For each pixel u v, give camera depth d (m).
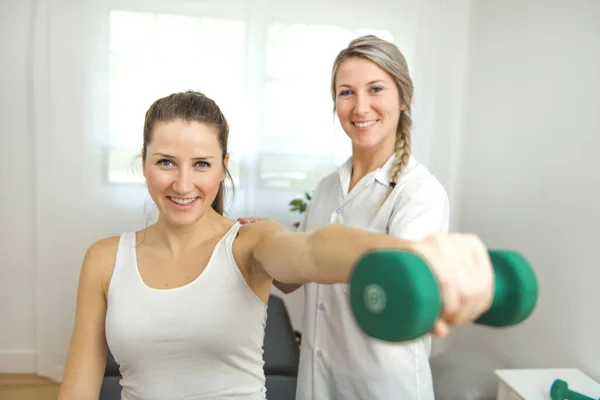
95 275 0.82
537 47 2.09
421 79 2.67
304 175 2.68
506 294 0.45
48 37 2.46
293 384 1.76
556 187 1.93
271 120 2.63
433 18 2.65
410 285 0.36
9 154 2.55
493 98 2.43
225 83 2.59
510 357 2.20
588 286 1.74
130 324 0.76
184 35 2.55
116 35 2.51
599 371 1.67
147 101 2.55
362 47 1.21
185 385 0.77
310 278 0.60
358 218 1.26
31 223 2.61
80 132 2.53
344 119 1.26
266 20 2.58
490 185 2.43
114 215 2.59
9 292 2.63
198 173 0.77
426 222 1.09
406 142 1.28
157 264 0.81
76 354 0.81
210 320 0.76
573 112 1.85
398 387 1.17
